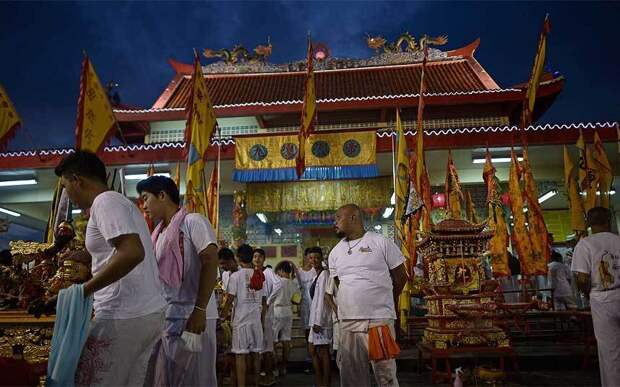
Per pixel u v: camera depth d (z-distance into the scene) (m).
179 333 3.38
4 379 2.63
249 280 6.81
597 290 4.73
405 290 8.90
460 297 7.42
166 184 3.65
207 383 3.50
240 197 15.17
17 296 4.23
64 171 2.73
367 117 18.17
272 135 13.23
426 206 9.86
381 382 3.77
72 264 3.99
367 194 14.74
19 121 7.44
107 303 2.55
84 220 4.79
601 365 4.68
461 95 16.42
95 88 6.67
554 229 16.89
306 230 16.48
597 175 10.83
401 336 9.74
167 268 3.37
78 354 2.40
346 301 3.98
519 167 11.23
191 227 3.47
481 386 6.83
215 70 22.36
